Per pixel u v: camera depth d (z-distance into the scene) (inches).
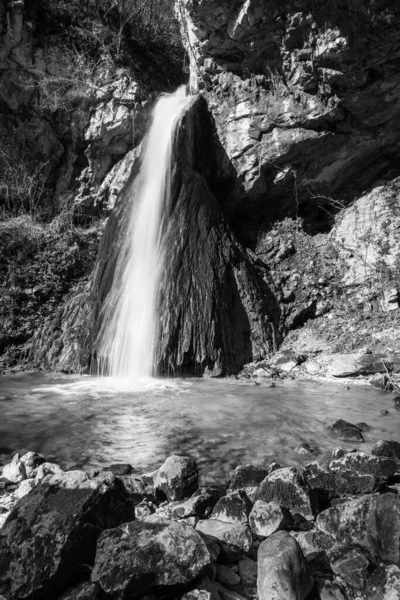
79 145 567.2
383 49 335.6
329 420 229.9
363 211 416.5
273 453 187.2
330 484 138.6
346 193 434.9
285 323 389.4
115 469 165.9
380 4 309.4
